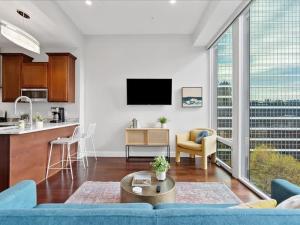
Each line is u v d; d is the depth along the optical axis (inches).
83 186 125.3
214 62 200.8
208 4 147.0
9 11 125.7
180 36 205.2
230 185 127.7
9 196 50.4
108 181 134.7
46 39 176.2
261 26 115.1
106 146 206.8
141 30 195.3
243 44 135.2
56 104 195.9
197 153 166.6
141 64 206.2
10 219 32.6
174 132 205.3
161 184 89.0
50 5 137.1
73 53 197.5
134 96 201.2
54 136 154.3
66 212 33.7
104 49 206.4
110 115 207.2
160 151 205.0
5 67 183.3
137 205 53.1
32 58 194.7
